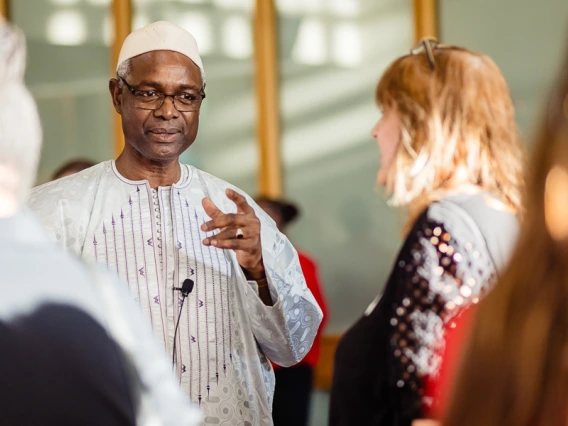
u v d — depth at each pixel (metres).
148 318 2.82
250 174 8.23
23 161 1.70
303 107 8.20
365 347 2.24
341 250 8.11
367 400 2.22
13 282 1.65
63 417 1.61
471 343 1.38
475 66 2.38
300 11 8.19
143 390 1.71
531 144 1.35
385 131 2.44
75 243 2.86
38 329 1.63
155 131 2.87
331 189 8.13
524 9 7.67
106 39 8.28
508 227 2.21
